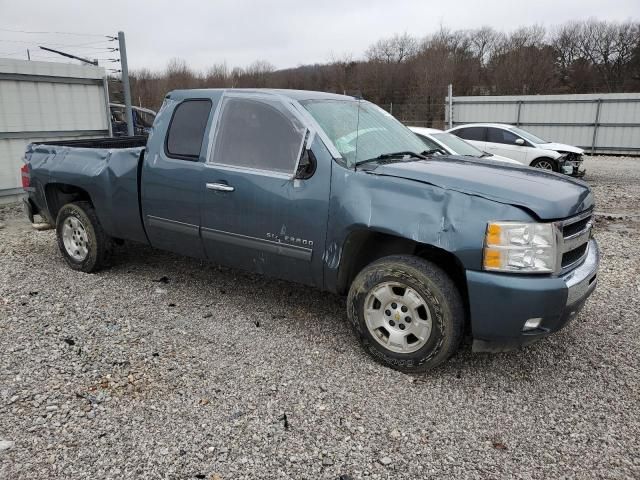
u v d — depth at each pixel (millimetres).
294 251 4055
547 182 3721
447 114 23719
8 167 10219
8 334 4195
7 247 6863
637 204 10781
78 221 5566
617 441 3014
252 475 2705
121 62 13141
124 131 16078
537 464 2826
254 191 4168
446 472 2756
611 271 6012
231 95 4488
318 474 2725
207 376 3623
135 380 3553
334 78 34156
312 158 3926
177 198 4672
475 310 3375
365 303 3760
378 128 4602
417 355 3596
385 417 3211
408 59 40438
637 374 3752
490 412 3285
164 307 4793
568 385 3609
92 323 4426
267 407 3277
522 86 43656
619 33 52500
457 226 3357
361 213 3658
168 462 2783
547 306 3262
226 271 5785
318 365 3797
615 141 21609
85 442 2926
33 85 10438
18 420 3100
